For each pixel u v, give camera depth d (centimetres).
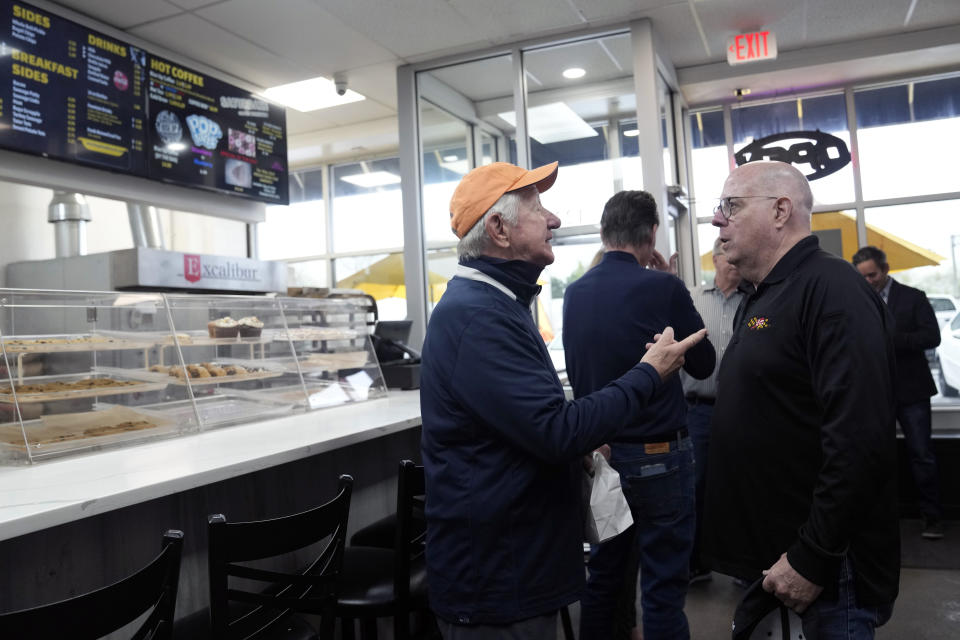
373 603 166
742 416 130
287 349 257
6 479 151
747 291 144
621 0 362
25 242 454
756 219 133
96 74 347
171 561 118
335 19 370
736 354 134
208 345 229
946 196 454
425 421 131
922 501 354
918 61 430
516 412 117
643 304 197
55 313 188
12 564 145
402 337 355
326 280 664
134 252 299
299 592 145
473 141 431
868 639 118
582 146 407
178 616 182
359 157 645
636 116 391
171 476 150
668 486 199
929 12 385
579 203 408
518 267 132
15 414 169
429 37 399
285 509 219
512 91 422
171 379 209
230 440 196
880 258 374
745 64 445
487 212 131
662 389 200
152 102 376
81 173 347
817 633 117
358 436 205
